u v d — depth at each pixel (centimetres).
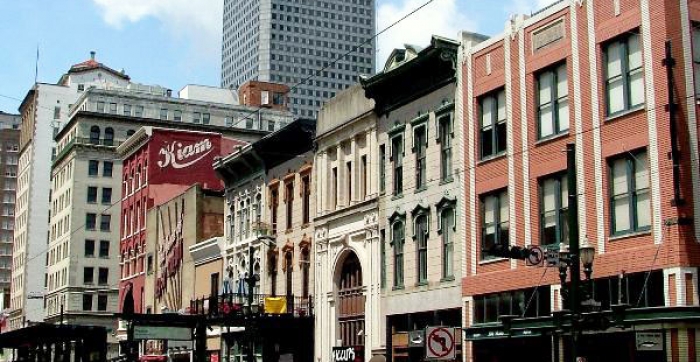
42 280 13700
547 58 3130
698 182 2608
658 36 2683
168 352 6475
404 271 3844
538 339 3042
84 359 4512
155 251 7194
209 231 6262
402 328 3831
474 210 3431
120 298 8231
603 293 2808
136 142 8194
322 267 4506
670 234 2575
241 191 5606
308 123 4688
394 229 3934
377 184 4084
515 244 3200
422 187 3756
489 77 3416
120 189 11031
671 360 2506
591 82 2925
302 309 4612
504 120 3341
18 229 14775
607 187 2828
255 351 5019
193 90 12269
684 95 2641
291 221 4919
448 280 3547
